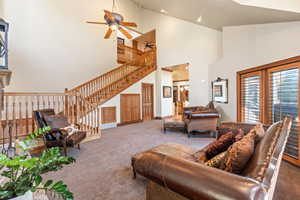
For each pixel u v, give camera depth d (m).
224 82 4.70
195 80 6.55
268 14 2.69
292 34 2.65
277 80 2.98
